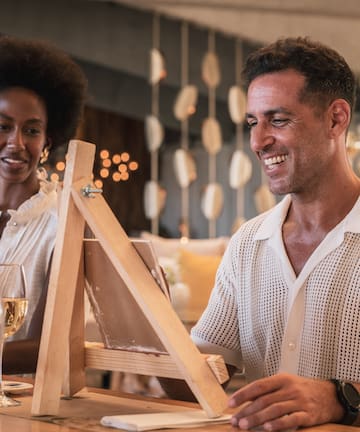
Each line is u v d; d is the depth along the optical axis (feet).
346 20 25.27
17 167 7.68
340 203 6.18
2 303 5.11
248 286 6.53
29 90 7.79
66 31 24.56
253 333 6.51
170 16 25.72
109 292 4.92
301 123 5.85
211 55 24.35
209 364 4.69
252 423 4.34
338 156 6.12
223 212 33.91
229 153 33.45
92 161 4.97
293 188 6.01
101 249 4.89
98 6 24.91
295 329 6.17
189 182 24.38
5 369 6.35
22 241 7.70
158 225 35.09
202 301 19.42
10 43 7.84
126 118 34.30
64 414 4.82
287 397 4.47
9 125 7.66
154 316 4.59
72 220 4.90
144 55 26.03
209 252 22.12
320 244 6.15
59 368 4.83
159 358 4.79
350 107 6.14
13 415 4.81
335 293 6.05
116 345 5.11
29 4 23.84
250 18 25.43
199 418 4.55
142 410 4.95
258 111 5.93
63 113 8.24
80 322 5.27
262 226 6.56
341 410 4.70
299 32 25.75
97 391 5.67
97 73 29.37
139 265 4.77
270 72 5.89
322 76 5.86
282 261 6.31
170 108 31.07
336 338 6.04
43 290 6.95
